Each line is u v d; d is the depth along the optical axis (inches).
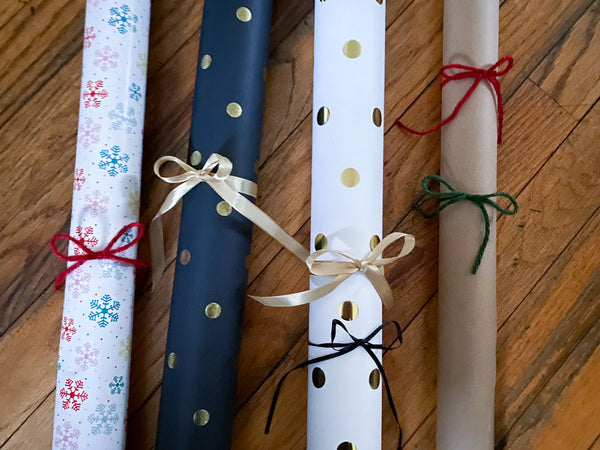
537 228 33.4
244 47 29.5
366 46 28.6
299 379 32.4
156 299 32.8
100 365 27.6
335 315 27.6
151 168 33.6
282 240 28.3
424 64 34.3
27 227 33.0
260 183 33.5
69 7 34.1
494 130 30.7
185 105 34.1
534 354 32.6
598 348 32.6
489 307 29.8
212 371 28.3
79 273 28.0
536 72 34.2
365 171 28.2
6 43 33.8
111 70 28.9
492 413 29.8
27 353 32.3
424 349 32.6
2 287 32.6
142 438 31.9
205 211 28.9
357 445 27.1
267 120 33.8
